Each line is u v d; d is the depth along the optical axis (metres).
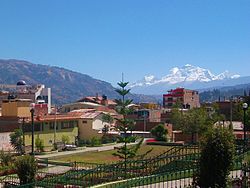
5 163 45.41
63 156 60.78
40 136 72.88
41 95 142.88
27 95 125.88
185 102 167.75
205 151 19.36
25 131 69.88
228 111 106.38
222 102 111.19
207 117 78.19
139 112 112.31
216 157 19.05
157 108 140.62
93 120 84.44
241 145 33.75
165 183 26.25
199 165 19.83
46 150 69.44
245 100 98.38
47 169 45.34
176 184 24.98
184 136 79.50
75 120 83.69
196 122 75.62
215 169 19.09
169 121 111.19
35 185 31.47
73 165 46.53
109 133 83.06
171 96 170.00
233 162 19.52
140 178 26.84
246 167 23.62
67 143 77.56
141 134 87.31
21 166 32.12
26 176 32.03
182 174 27.05
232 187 21.56
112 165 34.56
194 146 38.53
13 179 37.72
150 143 73.56
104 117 86.56
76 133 83.94
